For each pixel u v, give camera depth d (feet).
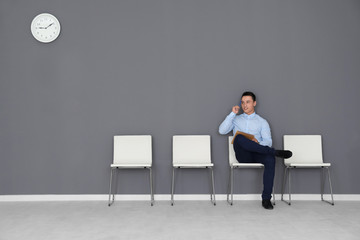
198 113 12.07
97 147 12.03
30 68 12.12
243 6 12.19
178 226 8.43
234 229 8.13
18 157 12.02
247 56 12.12
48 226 8.50
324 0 12.12
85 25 12.19
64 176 11.99
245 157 10.88
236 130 11.64
